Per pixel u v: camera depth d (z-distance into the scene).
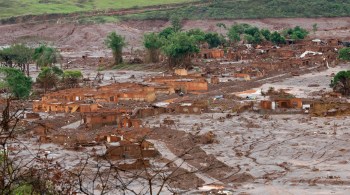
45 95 167.50
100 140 109.75
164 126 126.69
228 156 101.12
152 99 170.38
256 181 84.06
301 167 93.19
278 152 103.69
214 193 76.19
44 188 31.62
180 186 78.06
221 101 165.75
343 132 117.50
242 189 80.12
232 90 187.62
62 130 124.56
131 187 70.94
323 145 107.12
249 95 175.62
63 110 152.75
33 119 134.62
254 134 119.69
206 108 151.00
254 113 146.50
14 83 170.12
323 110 142.00
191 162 94.12
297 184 82.81
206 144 111.12
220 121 135.00
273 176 87.56
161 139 113.69
